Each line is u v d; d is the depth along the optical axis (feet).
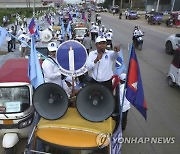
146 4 198.90
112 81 18.44
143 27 108.37
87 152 13.94
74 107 16.17
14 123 19.01
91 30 66.28
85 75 19.21
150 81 36.58
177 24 114.93
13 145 18.53
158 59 49.98
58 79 19.24
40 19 127.34
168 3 189.47
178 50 32.83
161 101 29.81
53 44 19.35
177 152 20.34
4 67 23.16
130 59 16.06
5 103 19.30
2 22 107.24
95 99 14.96
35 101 14.98
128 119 25.39
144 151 20.30
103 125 14.60
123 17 171.42
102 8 268.21
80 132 14.10
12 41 54.29
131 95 16.26
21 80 20.07
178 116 26.27
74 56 16.14
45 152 14.44
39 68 17.69
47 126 14.35
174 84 34.24
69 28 58.13
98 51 17.63
